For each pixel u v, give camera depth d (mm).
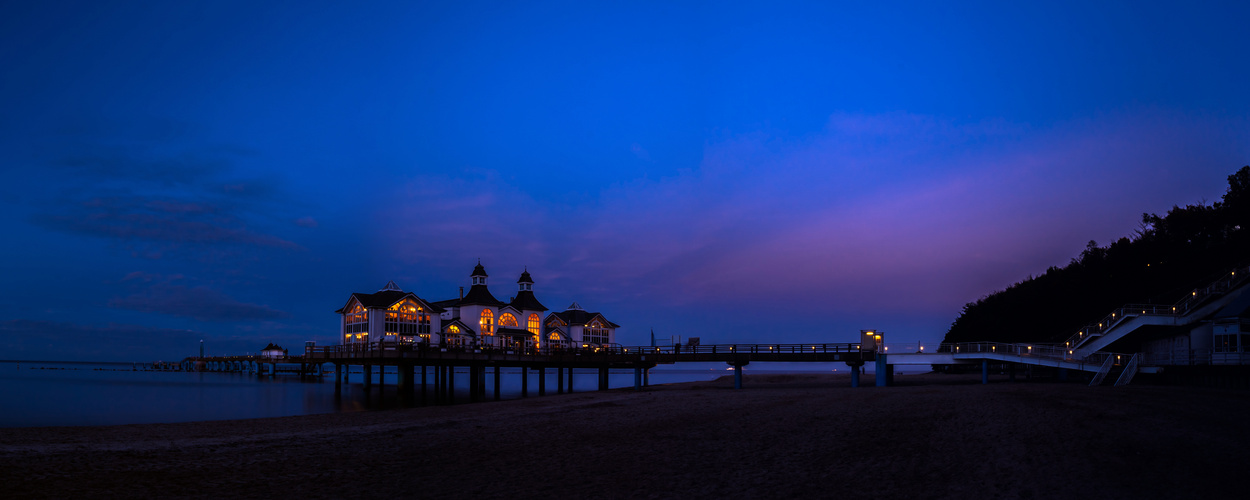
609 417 29172
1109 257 71000
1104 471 14469
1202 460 15180
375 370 148250
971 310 101875
